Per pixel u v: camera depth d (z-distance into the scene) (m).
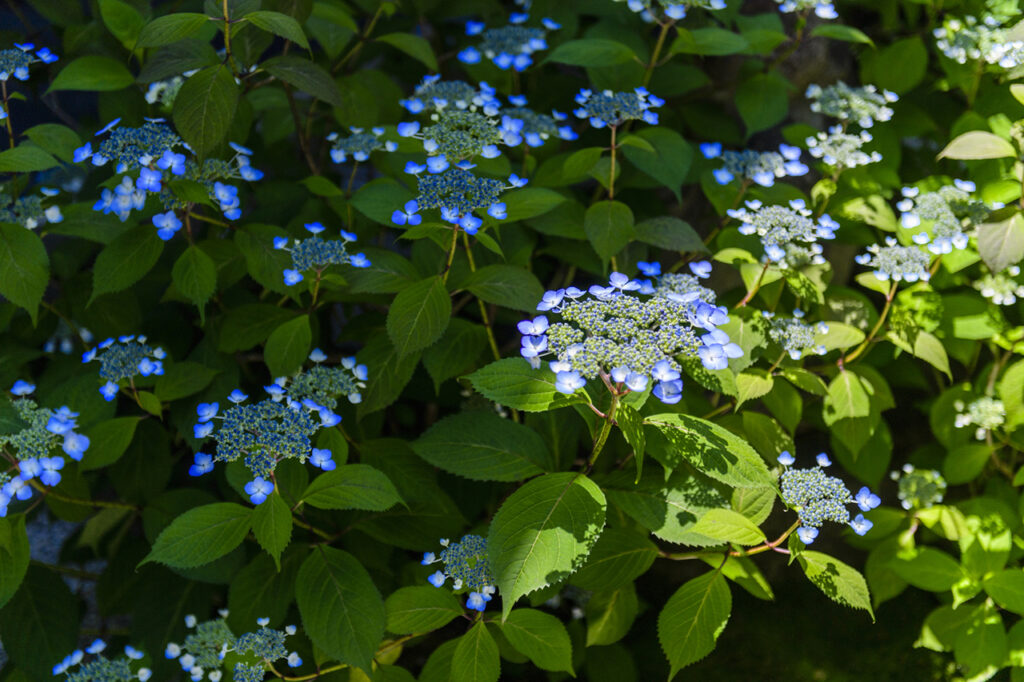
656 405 0.94
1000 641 1.01
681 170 1.02
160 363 0.93
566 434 0.98
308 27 1.12
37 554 1.14
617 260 1.06
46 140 0.97
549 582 0.83
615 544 0.94
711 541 0.89
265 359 0.95
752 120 1.10
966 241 0.97
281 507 0.85
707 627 0.90
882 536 1.07
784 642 1.09
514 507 0.85
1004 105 1.10
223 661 0.92
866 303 1.06
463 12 1.23
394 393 0.96
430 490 0.97
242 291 1.06
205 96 0.92
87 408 0.95
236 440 0.87
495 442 0.92
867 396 1.02
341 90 1.11
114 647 1.06
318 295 1.02
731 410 1.09
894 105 1.17
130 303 1.04
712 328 0.83
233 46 1.02
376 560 1.00
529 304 0.94
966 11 1.17
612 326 0.83
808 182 1.16
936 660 1.08
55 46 1.19
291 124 1.17
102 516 1.04
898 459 1.18
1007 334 1.04
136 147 0.91
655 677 1.07
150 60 0.95
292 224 1.05
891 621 1.10
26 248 0.94
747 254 1.00
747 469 0.85
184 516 0.86
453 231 0.93
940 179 1.10
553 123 1.05
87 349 1.04
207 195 0.92
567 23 1.17
